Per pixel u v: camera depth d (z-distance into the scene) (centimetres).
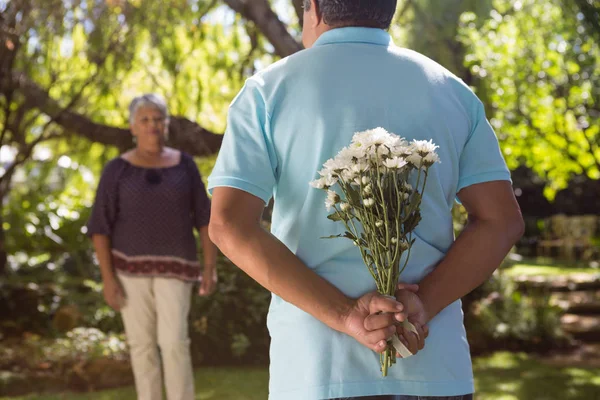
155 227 405
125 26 607
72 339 604
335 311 151
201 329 621
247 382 543
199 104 700
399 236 151
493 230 162
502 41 934
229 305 626
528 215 2258
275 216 166
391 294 152
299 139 159
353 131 157
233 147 160
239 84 708
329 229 157
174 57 667
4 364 562
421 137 160
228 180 158
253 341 628
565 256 1859
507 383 565
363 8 166
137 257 404
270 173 160
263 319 627
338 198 151
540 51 988
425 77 164
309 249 159
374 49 165
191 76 712
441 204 163
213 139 690
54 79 629
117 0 591
